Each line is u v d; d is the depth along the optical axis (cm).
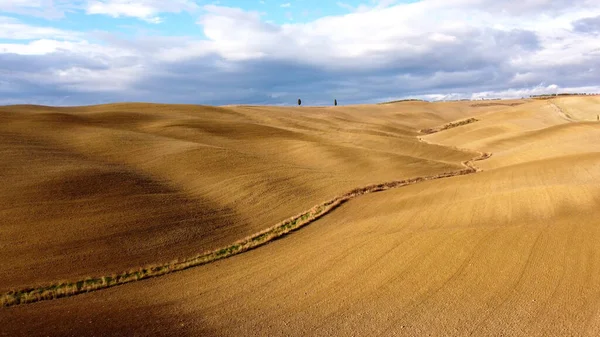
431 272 1562
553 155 5347
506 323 1175
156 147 4731
